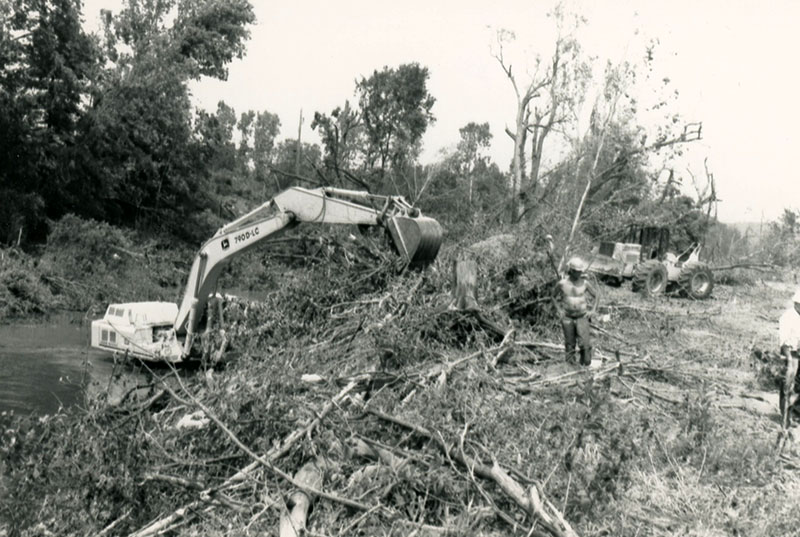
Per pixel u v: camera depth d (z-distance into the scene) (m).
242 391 7.10
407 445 6.64
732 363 11.88
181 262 35.81
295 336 11.06
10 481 5.89
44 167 35.78
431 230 12.29
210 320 13.41
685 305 19.64
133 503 6.04
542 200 25.22
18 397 12.02
